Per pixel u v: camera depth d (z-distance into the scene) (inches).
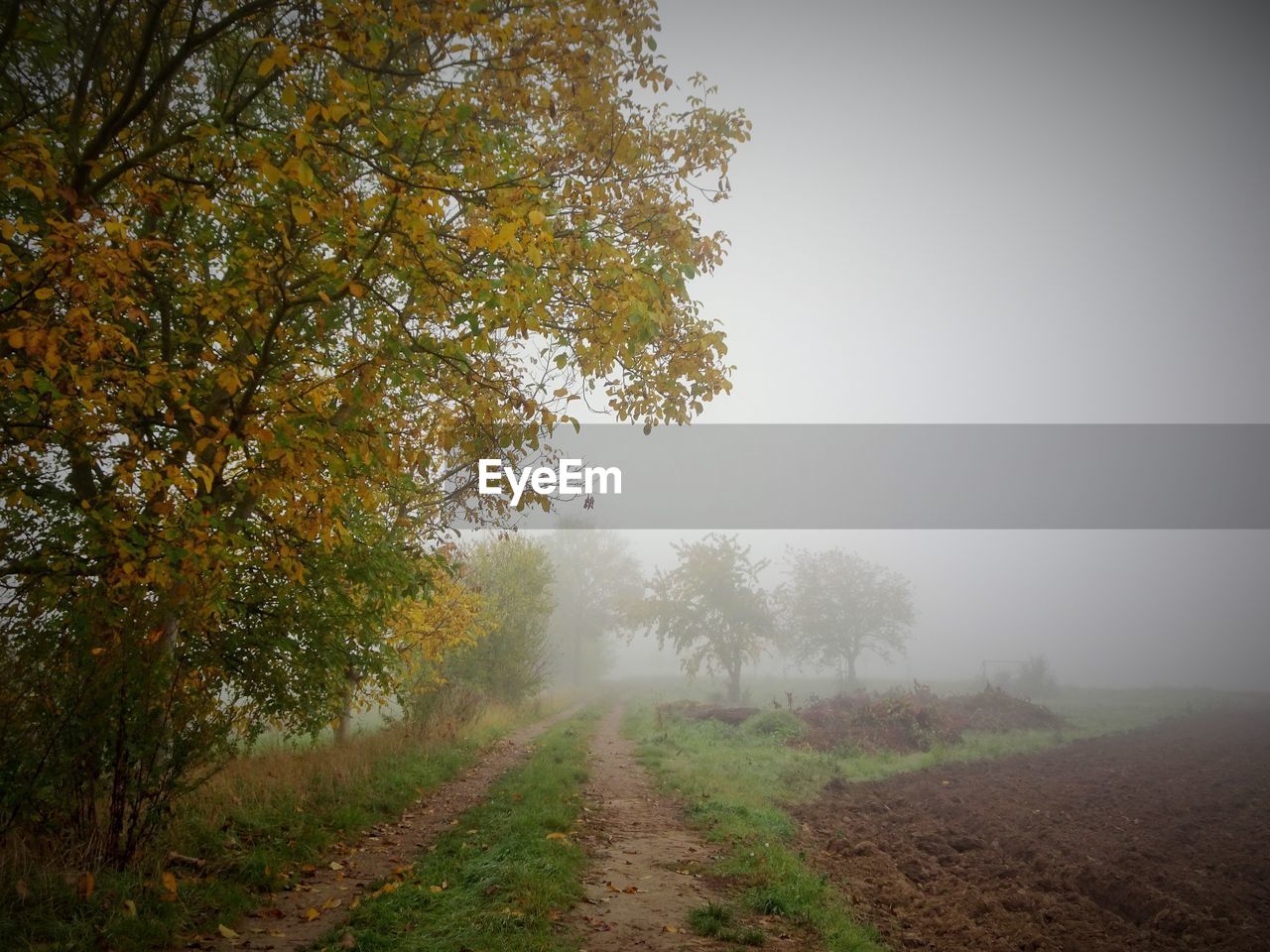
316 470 239.0
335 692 387.5
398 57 291.0
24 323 201.6
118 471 223.1
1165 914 304.0
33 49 252.4
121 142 267.0
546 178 278.2
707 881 284.2
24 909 182.1
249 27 275.4
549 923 209.9
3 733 199.0
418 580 383.6
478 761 593.9
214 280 279.4
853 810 519.5
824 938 227.9
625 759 683.4
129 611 224.4
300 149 199.3
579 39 258.7
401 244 227.9
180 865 240.4
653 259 305.1
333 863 284.8
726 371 331.6
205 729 245.6
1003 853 419.2
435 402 352.5
